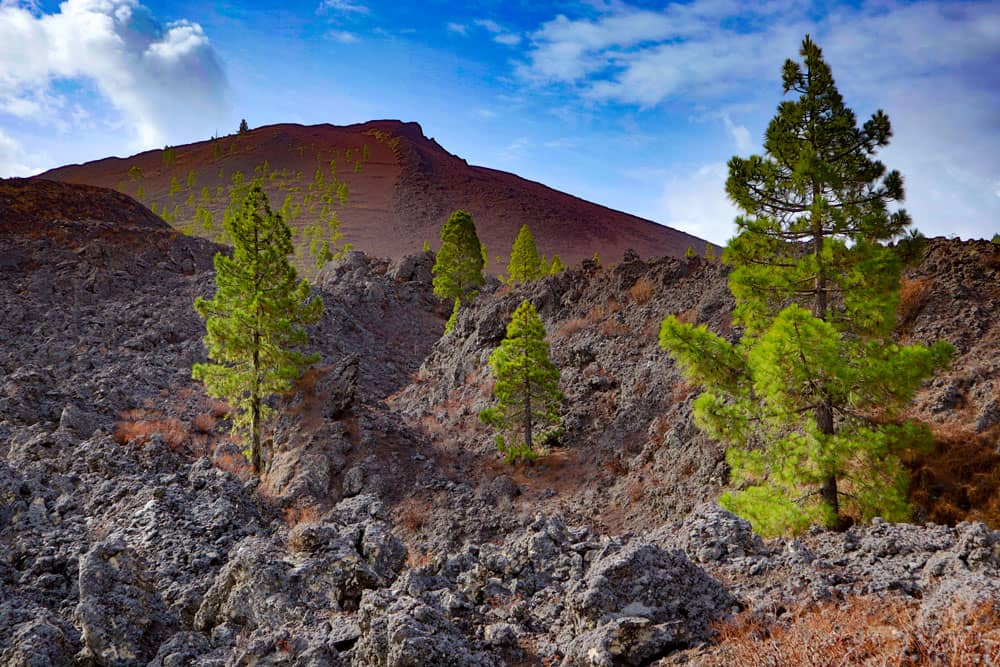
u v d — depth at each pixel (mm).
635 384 35188
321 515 27000
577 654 7977
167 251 69562
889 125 18234
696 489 25000
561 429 34688
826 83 18781
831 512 16344
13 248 61281
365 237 165000
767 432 18750
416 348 63281
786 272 18547
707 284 40000
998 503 17547
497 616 9758
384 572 11547
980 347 24094
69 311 51781
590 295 47500
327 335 56781
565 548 11516
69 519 18297
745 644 7512
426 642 7715
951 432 20484
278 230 32594
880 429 17234
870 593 8570
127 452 24438
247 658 8766
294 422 33250
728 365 18469
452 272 73500
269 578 10344
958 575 7961
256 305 31000
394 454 31516
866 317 17625
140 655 10172
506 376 34375
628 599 8734
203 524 17594
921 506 18359
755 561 10281
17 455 24516
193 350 47438
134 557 11344
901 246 17391
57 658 9742
